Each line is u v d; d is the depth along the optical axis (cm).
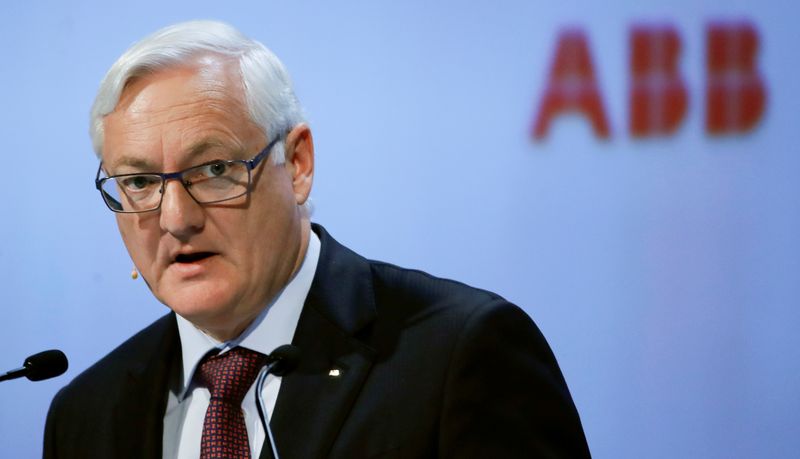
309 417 474
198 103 447
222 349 496
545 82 868
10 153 905
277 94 473
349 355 490
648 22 862
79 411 530
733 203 857
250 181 455
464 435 465
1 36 902
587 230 862
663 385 857
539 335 509
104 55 898
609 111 863
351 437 466
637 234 861
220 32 471
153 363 521
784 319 850
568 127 866
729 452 852
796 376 848
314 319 497
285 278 491
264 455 463
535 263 866
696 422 853
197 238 452
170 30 468
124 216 464
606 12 864
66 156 902
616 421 859
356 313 504
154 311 898
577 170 864
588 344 862
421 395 474
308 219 517
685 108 861
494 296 510
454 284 523
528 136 868
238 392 484
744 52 859
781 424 848
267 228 464
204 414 495
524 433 470
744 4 860
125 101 451
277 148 471
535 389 484
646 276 860
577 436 490
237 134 452
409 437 466
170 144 443
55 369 486
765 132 857
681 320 858
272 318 492
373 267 541
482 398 471
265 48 486
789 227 852
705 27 861
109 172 466
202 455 470
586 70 866
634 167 862
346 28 886
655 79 862
